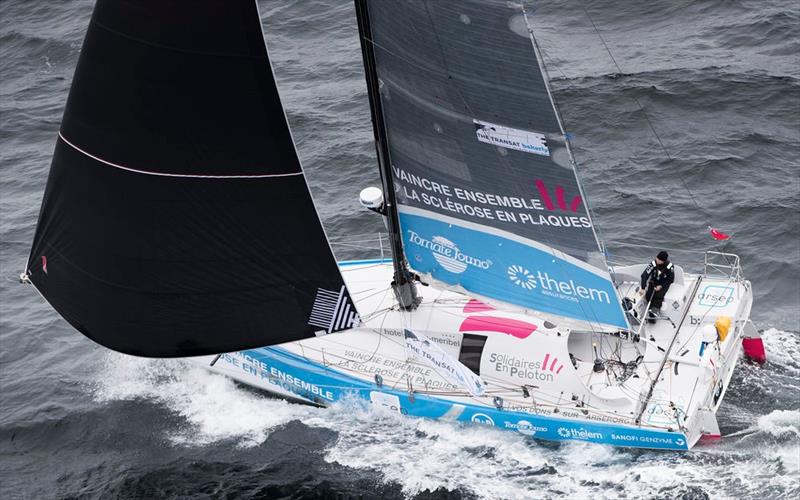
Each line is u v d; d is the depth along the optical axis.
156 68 34.97
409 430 40.34
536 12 77.38
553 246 37.12
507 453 38.78
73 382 45.19
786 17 71.81
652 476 36.91
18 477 39.62
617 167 58.34
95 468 39.84
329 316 38.03
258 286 37.25
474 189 37.16
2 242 56.56
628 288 43.78
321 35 78.06
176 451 40.44
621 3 76.75
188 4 34.22
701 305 42.22
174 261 36.81
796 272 48.97
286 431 41.03
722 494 35.72
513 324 40.75
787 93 63.16
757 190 54.97
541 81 33.19
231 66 34.72
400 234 40.53
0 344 48.62
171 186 36.06
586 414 38.47
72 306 38.78
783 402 40.38
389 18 34.69
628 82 65.69
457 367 38.91
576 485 36.97
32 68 77.19
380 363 41.72
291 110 67.44
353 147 62.34
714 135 60.06
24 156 65.62
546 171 35.25
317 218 36.59
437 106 35.69
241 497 37.56
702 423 37.75
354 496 37.28
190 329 37.84
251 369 43.38
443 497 36.91
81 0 86.06
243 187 36.03
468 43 33.59
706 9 74.75
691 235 52.09
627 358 40.75
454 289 40.47
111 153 36.19
